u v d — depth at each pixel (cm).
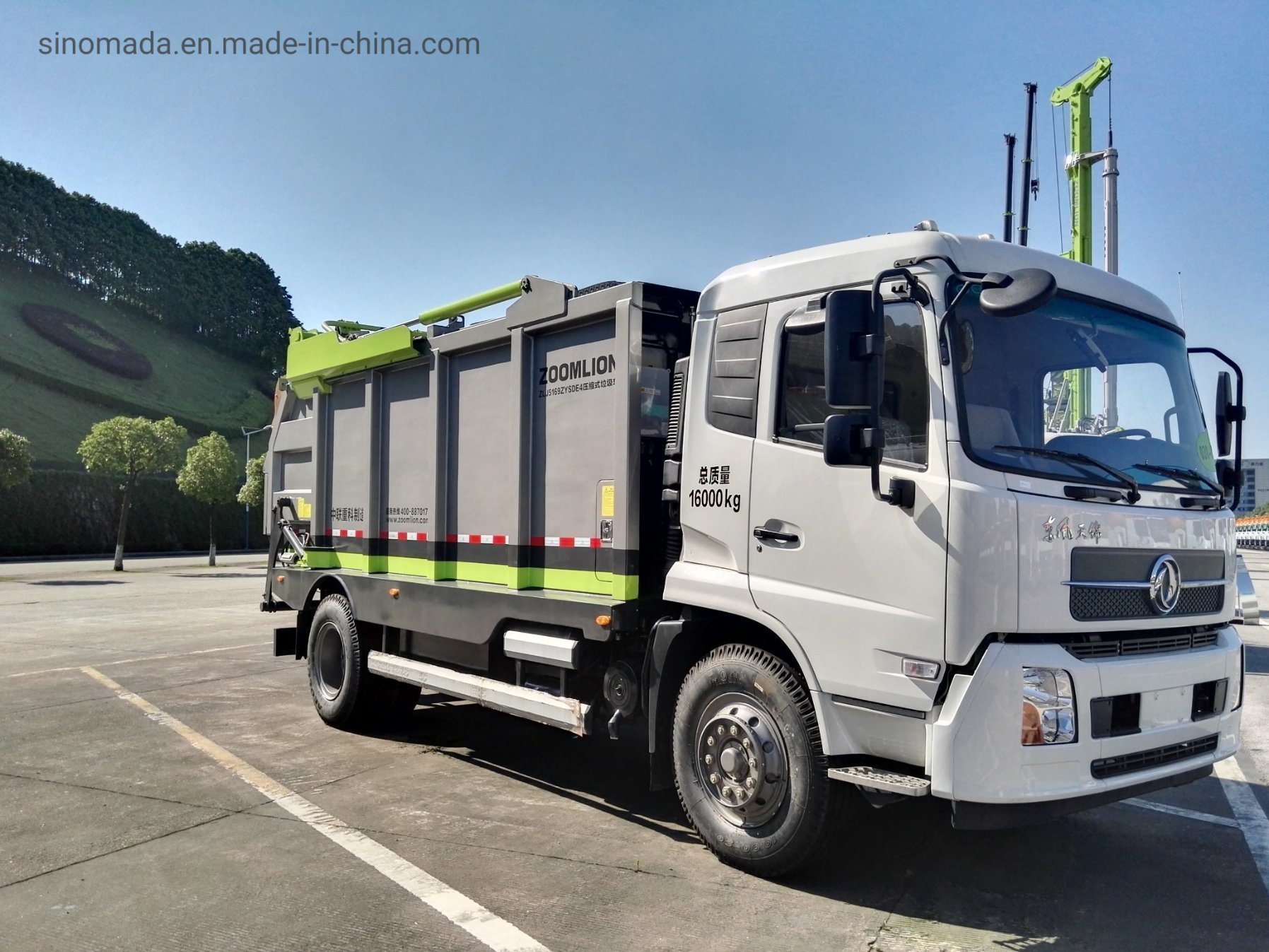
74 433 7644
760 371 444
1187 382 477
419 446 685
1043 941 368
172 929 378
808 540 412
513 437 583
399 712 750
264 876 432
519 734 737
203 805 543
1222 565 438
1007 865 453
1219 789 603
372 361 723
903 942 364
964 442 367
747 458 444
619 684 514
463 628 614
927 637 365
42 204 10244
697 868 443
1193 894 420
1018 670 354
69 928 379
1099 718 368
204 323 11581
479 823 511
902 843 478
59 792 570
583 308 530
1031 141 1267
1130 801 574
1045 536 366
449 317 649
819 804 402
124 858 458
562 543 548
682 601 468
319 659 776
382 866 445
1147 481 420
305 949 358
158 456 3716
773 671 423
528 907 397
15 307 9300
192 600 2142
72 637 1391
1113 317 446
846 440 369
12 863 453
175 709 830
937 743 356
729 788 437
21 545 4766
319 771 621
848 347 369
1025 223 1255
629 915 388
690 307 533
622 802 554
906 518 376
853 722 395
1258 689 949
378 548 725
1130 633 395
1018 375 395
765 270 453
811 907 397
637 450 501
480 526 617
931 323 383
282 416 888
